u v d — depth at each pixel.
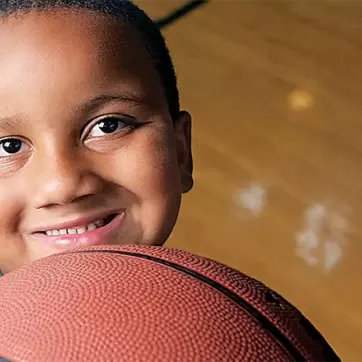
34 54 0.68
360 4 2.60
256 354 0.50
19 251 0.76
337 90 2.24
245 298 0.56
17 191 0.72
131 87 0.72
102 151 0.72
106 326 0.49
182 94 2.23
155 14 2.61
